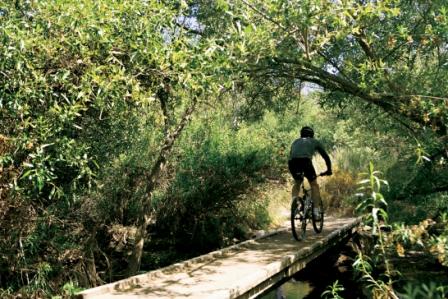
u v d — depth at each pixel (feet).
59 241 24.02
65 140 18.37
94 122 22.94
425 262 25.03
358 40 24.80
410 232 11.10
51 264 23.41
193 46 20.92
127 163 27.78
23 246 22.00
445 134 22.63
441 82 22.88
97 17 18.15
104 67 18.19
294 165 30.19
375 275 24.63
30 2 18.06
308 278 30.99
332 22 21.39
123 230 29.48
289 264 24.90
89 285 24.80
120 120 24.06
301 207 31.78
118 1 18.90
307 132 31.27
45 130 17.61
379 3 20.08
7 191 19.10
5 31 16.20
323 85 26.66
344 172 54.39
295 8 19.99
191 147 33.58
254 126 48.24
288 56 23.82
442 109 20.49
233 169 35.55
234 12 21.21
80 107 18.21
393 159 30.86
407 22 24.48
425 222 11.14
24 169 17.98
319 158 58.90
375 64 22.94
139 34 19.01
